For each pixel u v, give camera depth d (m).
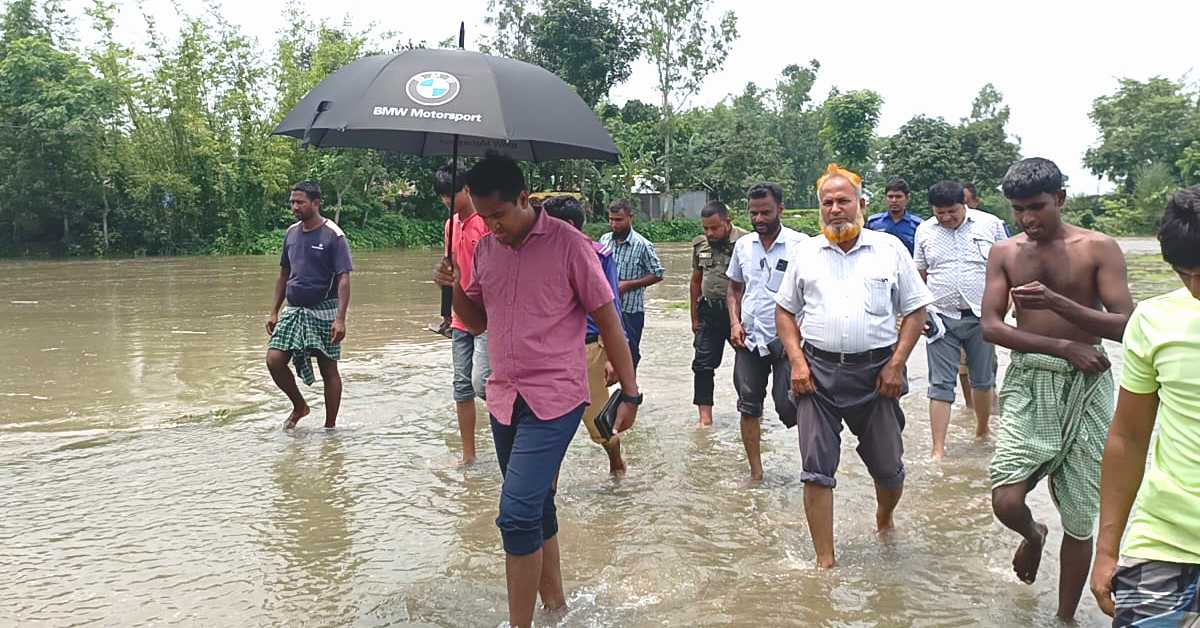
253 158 38.72
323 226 6.98
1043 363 3.84
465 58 3.97
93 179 35.03
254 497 5.52
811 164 79.25
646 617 3.89
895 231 7.57
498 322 3.72
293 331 6.94
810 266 4.54
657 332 12.64
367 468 6.14
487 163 3.56
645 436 7.04
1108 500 2.68
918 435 6.98
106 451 6.53
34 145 33.41
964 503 5.39
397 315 14.76
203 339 12.01
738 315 5.99
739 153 54.56
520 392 3.66
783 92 82.25
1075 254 3.88
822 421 4.46
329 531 4.94
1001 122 63.78
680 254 35.66
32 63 32.94
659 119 56.09
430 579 4.29
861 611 3.94
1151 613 2.48
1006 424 3.94
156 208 37.12
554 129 3.81
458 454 6.49
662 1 50.88
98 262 31.44
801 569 4.41
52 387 8.79
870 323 4.39
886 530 4.90
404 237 44.34
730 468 6.18
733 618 3.87
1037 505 5.31
